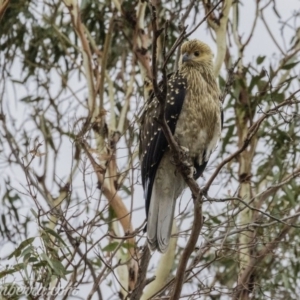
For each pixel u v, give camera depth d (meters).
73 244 9.96
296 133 13.24
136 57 14.01
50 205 10.77
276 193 12.56
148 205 10.59
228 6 13.40
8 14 15.08
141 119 10.97
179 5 14.49
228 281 12.42
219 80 13.56
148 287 11.32
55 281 10.54
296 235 12.73
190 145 10.88
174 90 10.81
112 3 14.82
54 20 15.13
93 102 13.12
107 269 10.88
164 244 10.22
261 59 13.77
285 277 12.59
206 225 10.93
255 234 11.43
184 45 11.27
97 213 9.98
